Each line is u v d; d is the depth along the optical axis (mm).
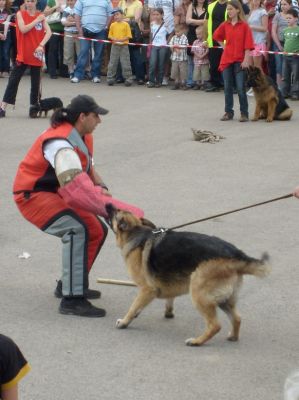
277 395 5656
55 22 21141
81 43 20734
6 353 3500
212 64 19328
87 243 7172
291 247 9055
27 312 7246
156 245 6652
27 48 16375
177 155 13414
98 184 7512
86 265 7188
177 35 19734
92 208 6918
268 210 10438
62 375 5961
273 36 18734
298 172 12312
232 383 5848
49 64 21516
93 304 7441
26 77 22047
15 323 6984
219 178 11984
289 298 7578
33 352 6371
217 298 6387
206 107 17688
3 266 8438
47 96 18812
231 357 6312
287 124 15938
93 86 20453
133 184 11664
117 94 19312
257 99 16094
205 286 6375
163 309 7406
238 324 6590
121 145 14164
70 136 7051
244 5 19047
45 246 9078
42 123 16156
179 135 14938
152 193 11188
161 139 14617
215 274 6352
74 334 6762
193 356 6320
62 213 7137
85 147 7145
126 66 20484
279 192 11234
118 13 20203
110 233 9531
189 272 6480
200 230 9633
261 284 7930
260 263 6395
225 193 11188
